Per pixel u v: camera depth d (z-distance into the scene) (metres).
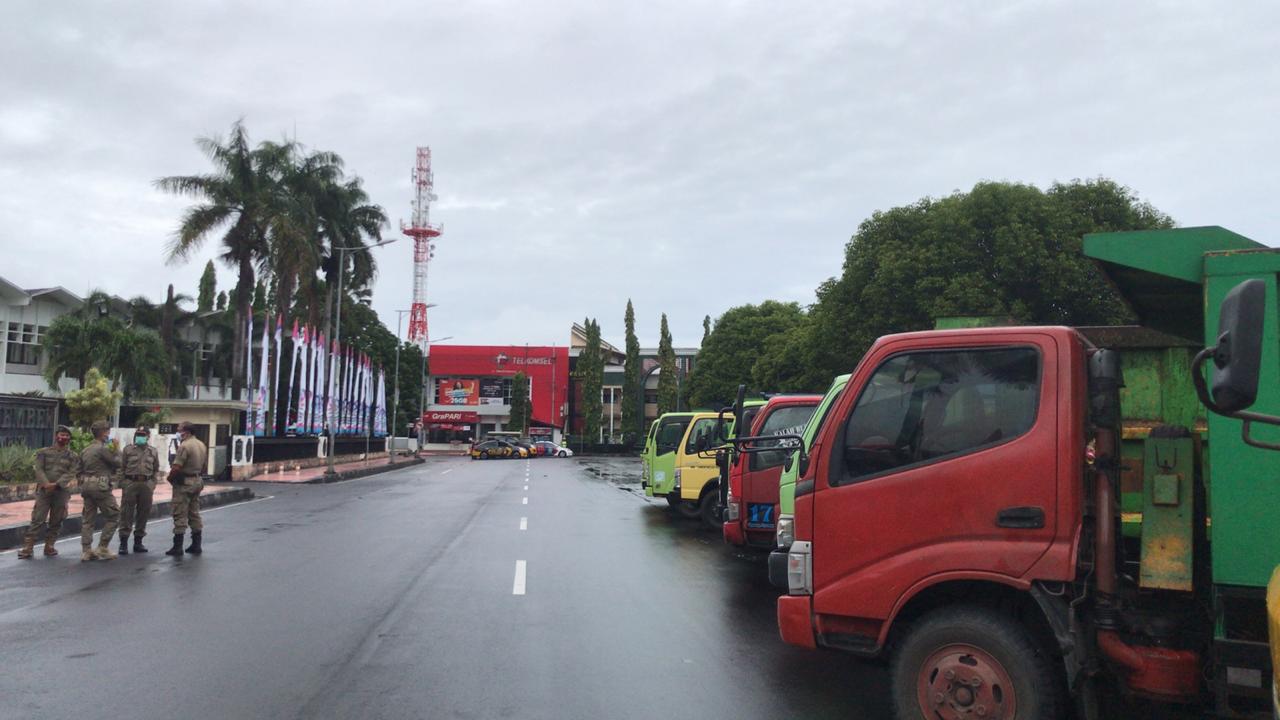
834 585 4.99
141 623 8.09
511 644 7.39
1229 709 4.17
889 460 4.98
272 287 43.00
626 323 84.94
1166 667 4.52
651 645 7.45
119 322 39.47
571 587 10.17
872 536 4.93
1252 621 4.15
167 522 17.19
